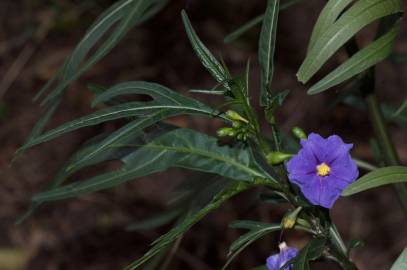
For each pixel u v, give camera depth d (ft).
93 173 23.04
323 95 23.85
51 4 26.99
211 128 23.07
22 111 25.03
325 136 23.11
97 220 22.07
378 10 7.34
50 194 8.34
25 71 25.88
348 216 21.68
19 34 26.78
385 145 11.16
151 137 8.79
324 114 23.50
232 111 8.25
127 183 22.75
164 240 7.61
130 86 8.14
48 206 22.45
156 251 7.57
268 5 8.20
